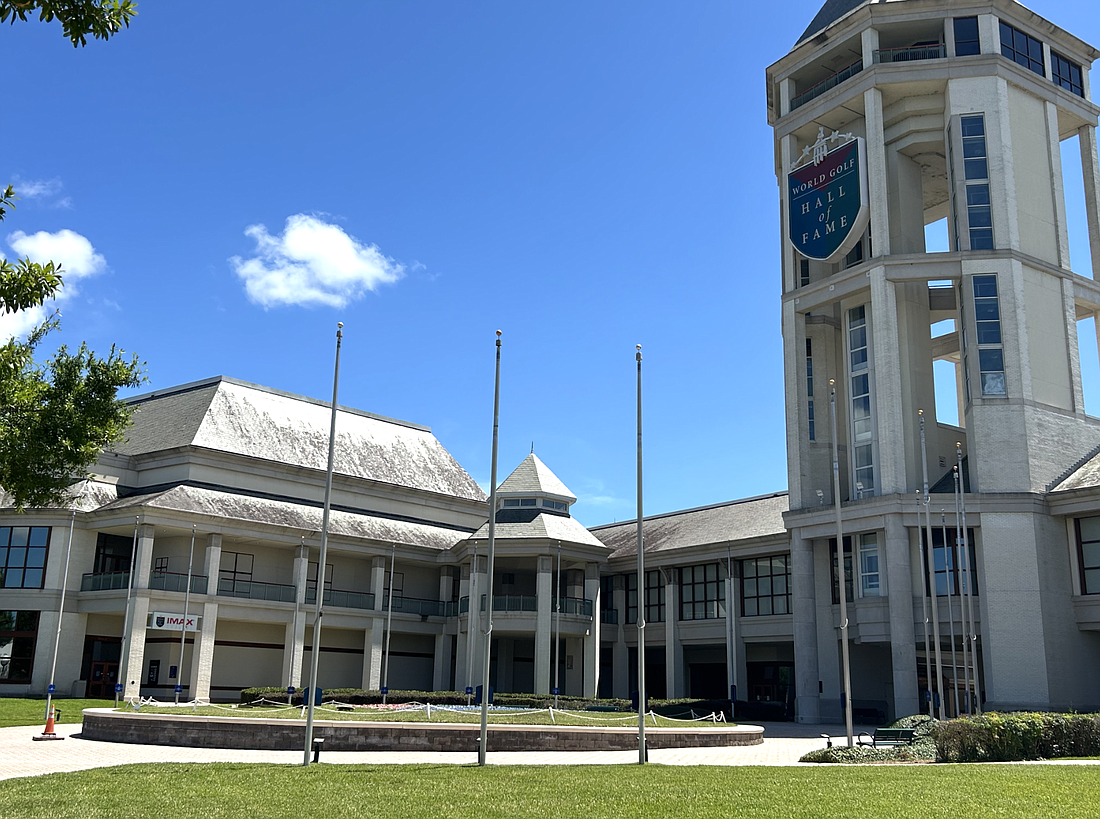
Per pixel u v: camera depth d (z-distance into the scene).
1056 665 42.00
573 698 50.38
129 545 56.31
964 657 38.62
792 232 52.56
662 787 18.62
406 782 19.03
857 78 50.47
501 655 63.12
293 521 59.00
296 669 56.00
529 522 58.78
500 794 17.52
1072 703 41.88
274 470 61.94
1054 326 47.69
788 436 51.31
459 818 15.11
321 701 40.31
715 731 31.86
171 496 53.72
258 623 57.69
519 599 57.31
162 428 62.69
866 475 48.50
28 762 23.23
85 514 53.59
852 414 49.72
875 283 47.81
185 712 33.34
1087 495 42.47
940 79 49.12
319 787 18.22
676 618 61.69
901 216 50.84
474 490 76.00
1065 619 43.06
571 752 28.30
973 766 22.77
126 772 20.22
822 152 51.66
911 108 50.62
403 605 62.41
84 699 49.59
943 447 48.69
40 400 26.70
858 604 46.19
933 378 49.47
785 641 55.66
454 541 68.12
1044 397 46.12
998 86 48.53
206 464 58.50
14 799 16.41
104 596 51.88
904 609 43.69
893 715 47.22
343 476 65.31
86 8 11.95
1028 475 44.06
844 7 55.19
